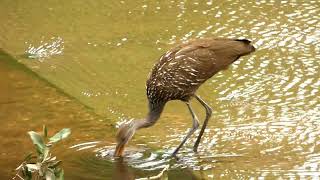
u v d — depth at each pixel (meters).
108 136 13.59
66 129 10.65
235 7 18.69
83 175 12.23
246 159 12.50
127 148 13.09
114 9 19.09
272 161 12.36
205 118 13.59
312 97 14.46
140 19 18.41
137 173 12.29
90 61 16.62
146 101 14.84
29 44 17.62
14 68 16.58
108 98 15.03
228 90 14.97
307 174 11.86
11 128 13.97
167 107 14.62
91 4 19.53
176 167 12.42
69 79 15.94
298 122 13.59
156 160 12.69
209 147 13.02
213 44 13.30
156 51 16.77
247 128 13.52
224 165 12.36
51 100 15.08
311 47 16.47
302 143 12.88
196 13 18.47
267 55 16.25
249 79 15.33
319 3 18.69
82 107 14.75
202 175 12.11
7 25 18.67
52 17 18.94
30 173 10.88
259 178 11.82
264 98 14.56
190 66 13.09
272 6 18.62
